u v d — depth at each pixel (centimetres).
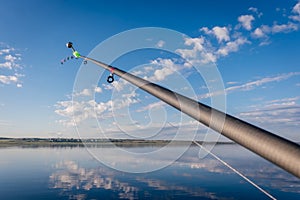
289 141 196
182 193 2717
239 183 3162
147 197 2561
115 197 2556
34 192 2731
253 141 212
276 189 2823
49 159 6262
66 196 2581
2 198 2497
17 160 5959
